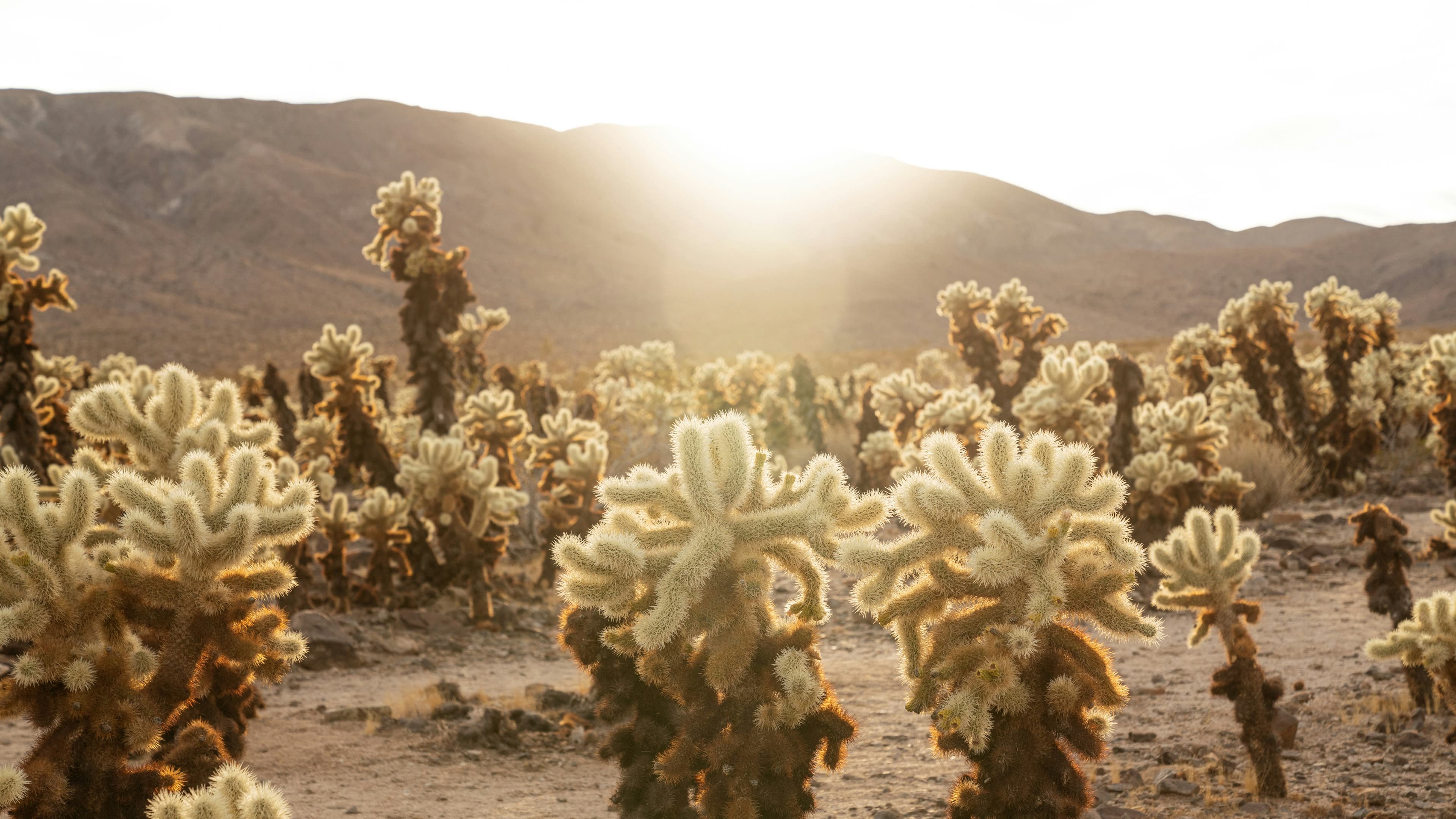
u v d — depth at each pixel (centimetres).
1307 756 610
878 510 419
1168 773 587
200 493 423
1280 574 1218
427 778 649
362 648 1025
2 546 396
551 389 2261
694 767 404
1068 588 396
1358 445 1859
